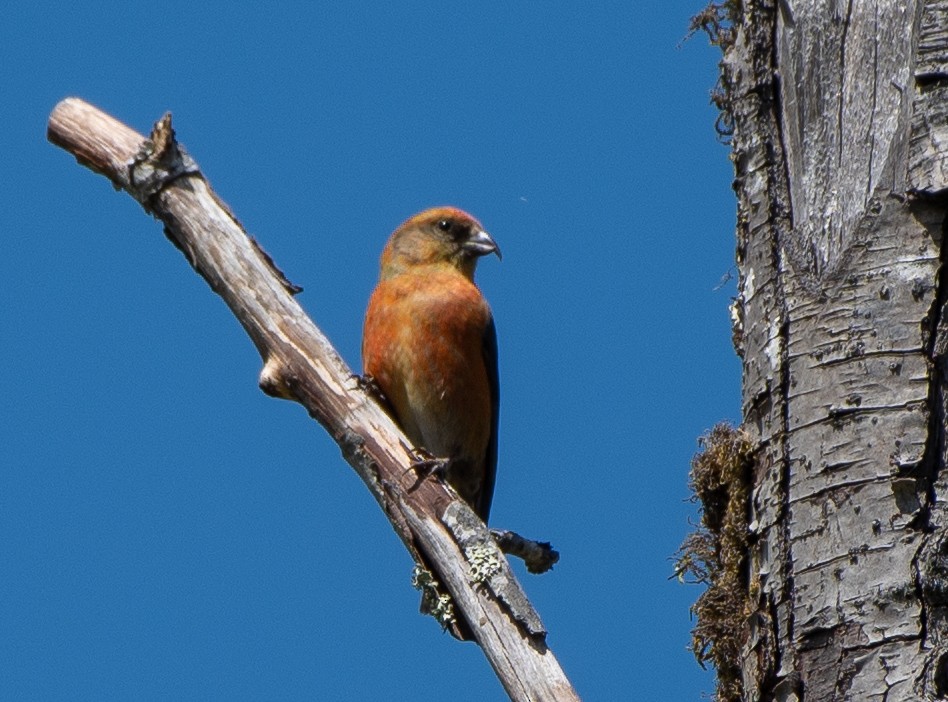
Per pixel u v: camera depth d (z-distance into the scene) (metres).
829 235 6.85
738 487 7.21
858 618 6.15
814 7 7.20
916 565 6.07
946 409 6.30
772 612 6.61
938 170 6.54
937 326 6.41
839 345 6.61
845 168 6.90
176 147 8.73
